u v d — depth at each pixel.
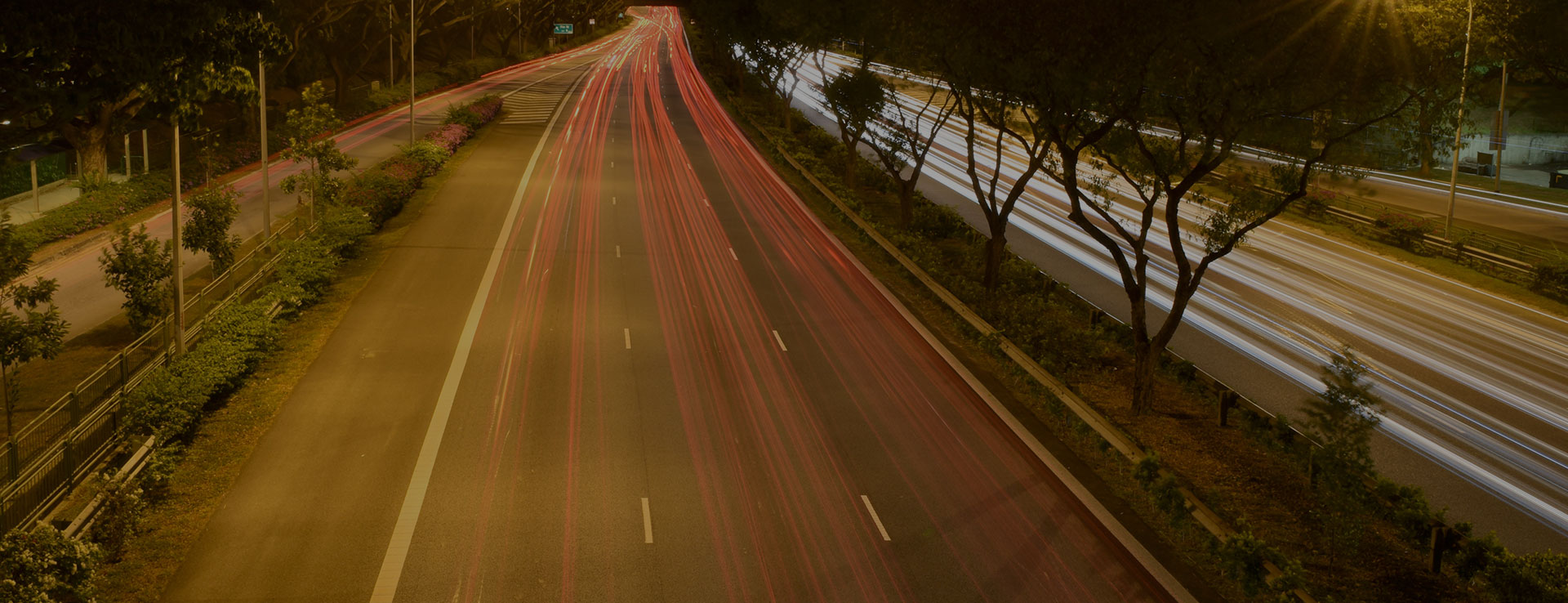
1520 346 32.34
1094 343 28.16
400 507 17.98
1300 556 17.33
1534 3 49.09
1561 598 14.25
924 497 19.06
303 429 21.33
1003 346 26.56
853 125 48.16
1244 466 21.25
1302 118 21.23
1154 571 16.56
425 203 46.09
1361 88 20.00
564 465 19.95
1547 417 25.69
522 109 83.25
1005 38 23.98
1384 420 25.00
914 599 15.48
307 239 34.31
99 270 34.12
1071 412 23.00
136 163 50.66
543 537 17.06
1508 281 41.44
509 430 21.62
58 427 19.06
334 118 39.31
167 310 25.97
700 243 40.56
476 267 35.66
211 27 17.03
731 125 77.19
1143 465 18.78
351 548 16.48
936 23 27.12
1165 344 23.77
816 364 26.66
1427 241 46.91
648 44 160.50
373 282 33.25
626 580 15.76
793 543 17.11
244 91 19.23
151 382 20.91
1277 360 29.89
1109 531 17.89
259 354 24.61
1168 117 23.33
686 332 29.14
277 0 58.31
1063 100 23.44
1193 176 22.11
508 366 25.69
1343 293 38.72
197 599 14.88
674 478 19.52
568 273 35.31
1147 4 20.33
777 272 36.41
